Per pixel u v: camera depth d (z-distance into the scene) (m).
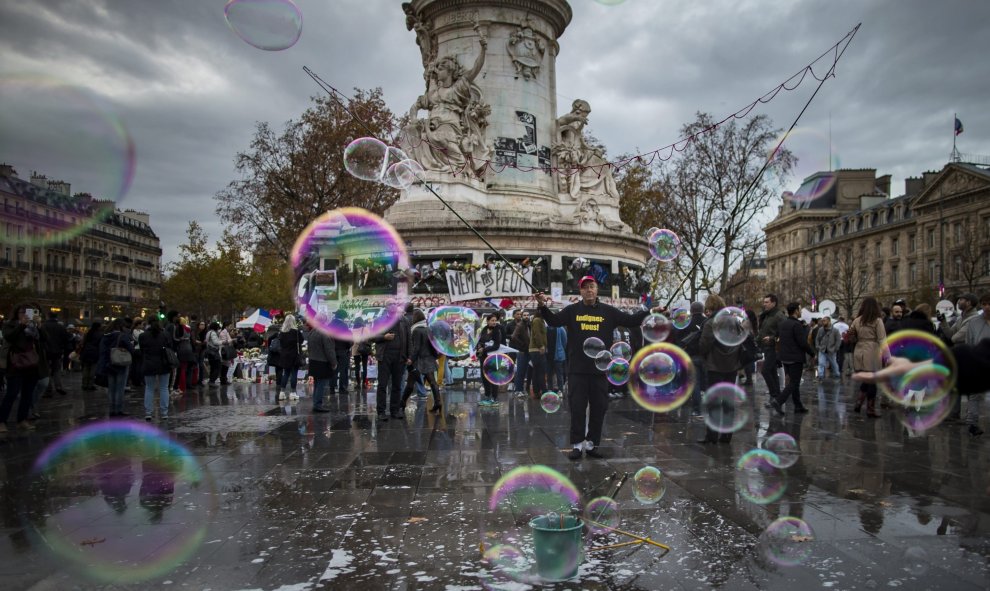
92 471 7.47
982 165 66.81
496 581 4.15
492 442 9.10
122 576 4.30
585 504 5.89
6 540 5.06
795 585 4.05
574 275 21.97
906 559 4.48
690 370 12.40
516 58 24.00
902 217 73.19
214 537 5.08
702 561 4.46
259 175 42.56
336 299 22.06
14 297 51.44
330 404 14.02
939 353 2.84
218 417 12.10
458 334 18.27
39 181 40.88
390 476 7.07
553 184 24.78
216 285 53.94
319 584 4.15
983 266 61.56
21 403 11.57
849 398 14.77
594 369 7.91
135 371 18.36
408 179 14.73
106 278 71.06
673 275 40.03
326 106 41.16
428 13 24.77
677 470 7.24
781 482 6.65
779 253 92.94
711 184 41.00
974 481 6.67
